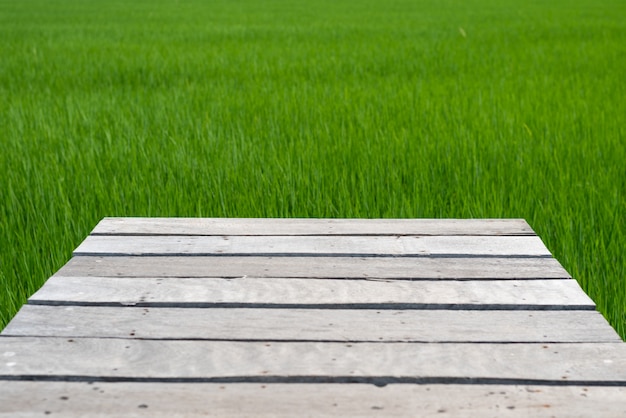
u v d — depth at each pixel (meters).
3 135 6.48
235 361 1.96
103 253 2.86
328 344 2.07
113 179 4.95
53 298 2.39
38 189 4.71
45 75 10.41
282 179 4.96
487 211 4.54
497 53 12.67
